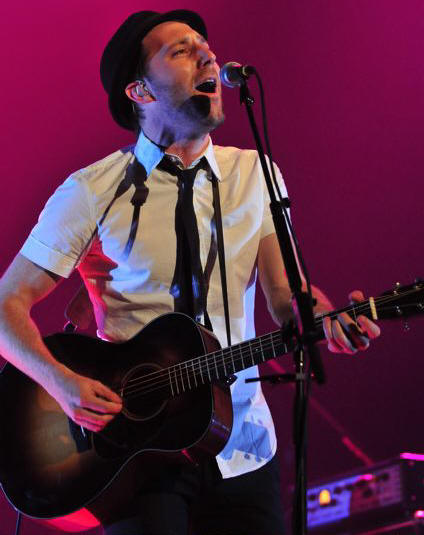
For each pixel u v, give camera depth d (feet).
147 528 9.57
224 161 11.42
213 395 9.93
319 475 19.39
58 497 10.19
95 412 10.17
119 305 10.94
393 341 19.79
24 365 10.61
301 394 8.24
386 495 14.12
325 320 8.85
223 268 10.80
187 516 9.93
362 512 14.37
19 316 10.81
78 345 10.88
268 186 9.20
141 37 11.54
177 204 11.00
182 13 11.75
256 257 11.22
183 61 11.20
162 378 10.19
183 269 10.79
